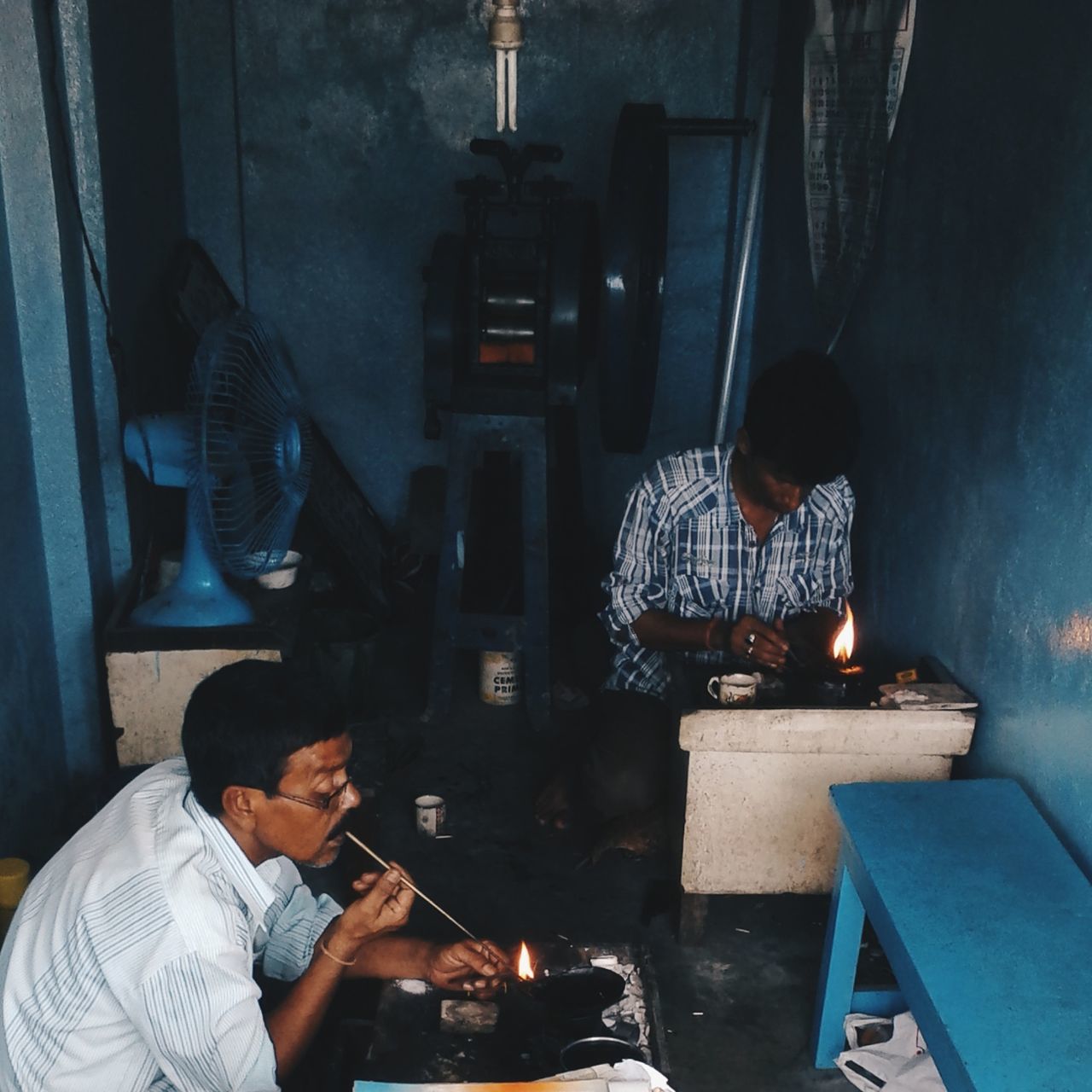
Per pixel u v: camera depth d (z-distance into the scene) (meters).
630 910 2.93
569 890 3.01
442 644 3.79
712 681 2.62
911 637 2.96
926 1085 2.20
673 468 2.92
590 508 5.08
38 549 3.07
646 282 3.89
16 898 2.48
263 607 3.55
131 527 3.45
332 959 1.77
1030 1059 1.64
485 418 3.63
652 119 3.74
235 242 4.78
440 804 3.22
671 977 2.68
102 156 3.15
